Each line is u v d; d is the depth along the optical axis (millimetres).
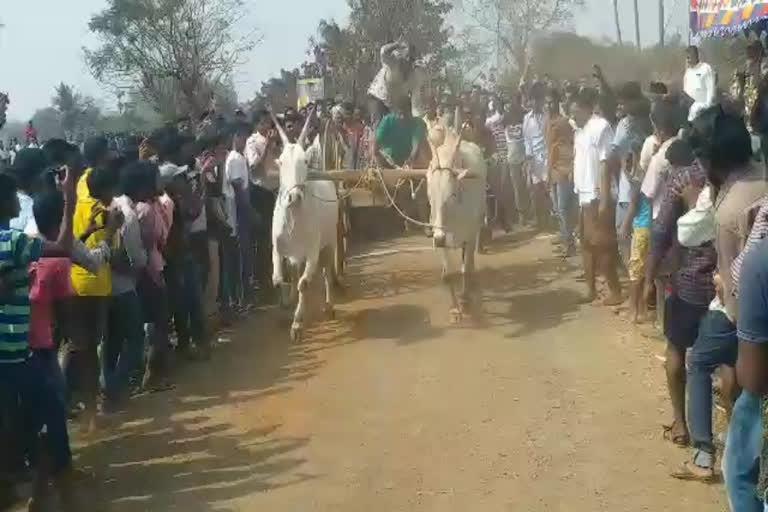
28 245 5832
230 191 11234
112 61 27938
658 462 6617
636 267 9672
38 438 6309
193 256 9914
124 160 8680
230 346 10305
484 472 6625
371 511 6090
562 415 7617
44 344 6312
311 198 10078
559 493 6230
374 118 13867
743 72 12352
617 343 9406
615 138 10289
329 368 9234
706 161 5258
